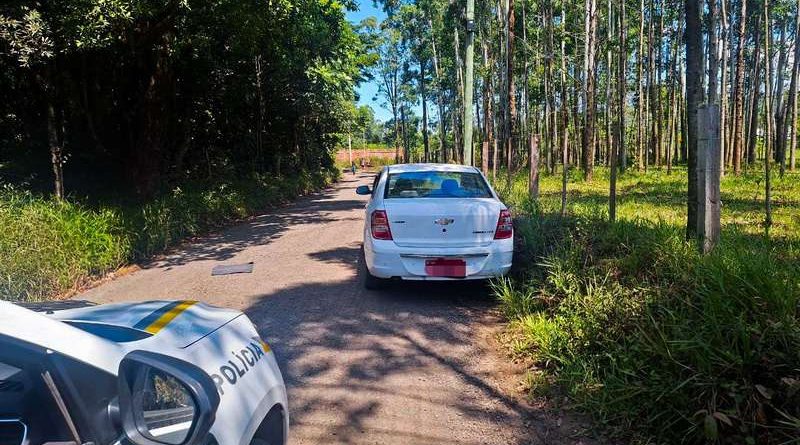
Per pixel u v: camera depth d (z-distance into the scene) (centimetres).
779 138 2784
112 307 253
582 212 756
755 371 308
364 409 371
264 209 1703
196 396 166
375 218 589
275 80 2058
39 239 683
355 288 668
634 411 337
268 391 237
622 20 2048
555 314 488
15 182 1098
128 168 1327
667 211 1103
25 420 150
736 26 2350
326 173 3478
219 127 1923
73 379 153
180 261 873
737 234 654
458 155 4266
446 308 585
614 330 414
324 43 1742
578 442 330
